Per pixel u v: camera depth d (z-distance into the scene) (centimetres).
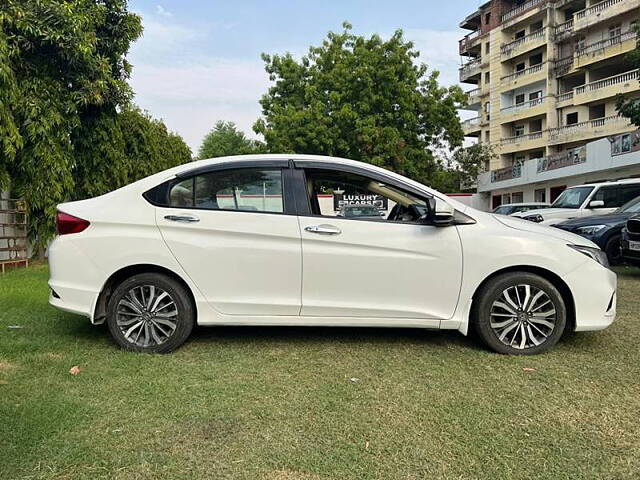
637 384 341
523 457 249
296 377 355
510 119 4038
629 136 2166
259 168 422
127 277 423
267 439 267
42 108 908
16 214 956
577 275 402
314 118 2311
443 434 272
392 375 359
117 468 238
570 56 3506
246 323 410
